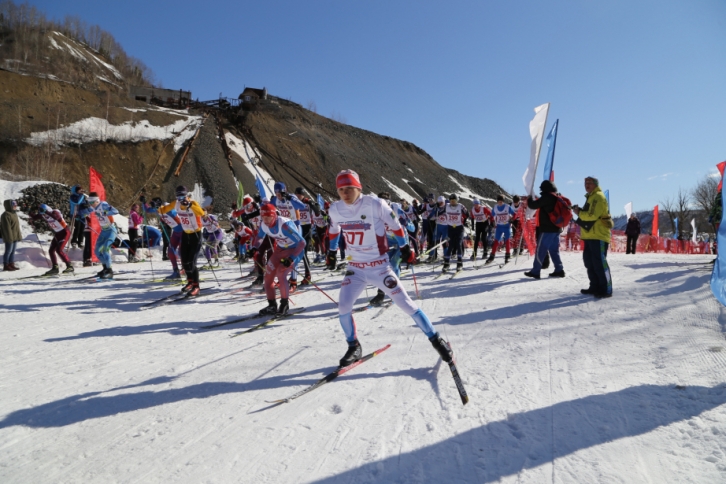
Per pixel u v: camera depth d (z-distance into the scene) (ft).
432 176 235.81
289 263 17.84
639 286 19.99
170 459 7.57
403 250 11.49
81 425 8.97
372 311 18.71
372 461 7.18
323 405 9.44
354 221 11.05
